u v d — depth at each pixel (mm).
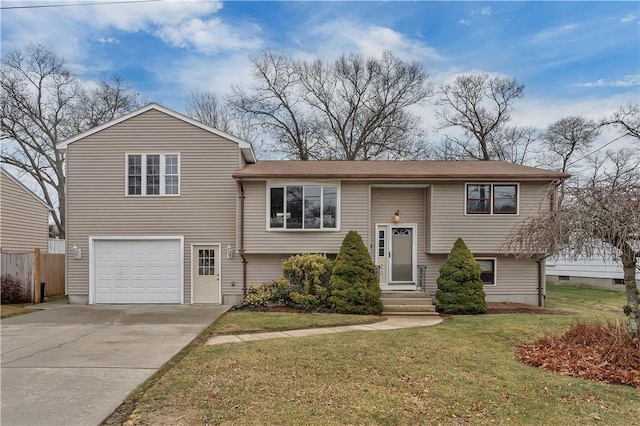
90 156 14438
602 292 18500
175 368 6215
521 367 6348
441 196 14148
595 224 6453
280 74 29188
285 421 4242
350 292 12211
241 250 14055
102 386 5379
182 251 14359
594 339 7215
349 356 6797
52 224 29828
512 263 14594
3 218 17531
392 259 14805
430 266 14727
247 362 6453
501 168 15406
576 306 14078
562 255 7328
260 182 14219
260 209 14180
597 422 4375
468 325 9797
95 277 14359
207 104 30734
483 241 14016
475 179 13883
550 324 9836
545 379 5754
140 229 14375
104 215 14367
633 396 5156
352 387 5293
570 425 4285
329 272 13164
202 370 6043
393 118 28922
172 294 14344
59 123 28297
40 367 6301
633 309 6914
